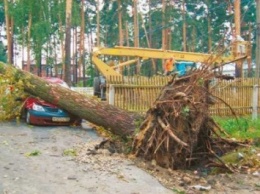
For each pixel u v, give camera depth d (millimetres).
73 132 8828
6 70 9375
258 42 16797
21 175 5430
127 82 10797
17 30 31375
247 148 7289
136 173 5824
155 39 37281
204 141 6531
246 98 13156
